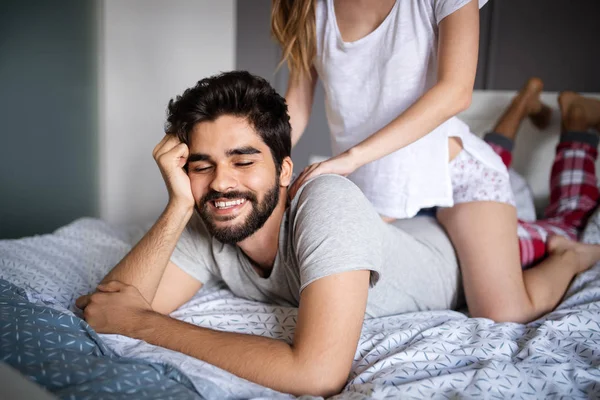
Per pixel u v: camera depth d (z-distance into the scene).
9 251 1.48
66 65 2.78
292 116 1.57
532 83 2.22
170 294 1.24
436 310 1.35
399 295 1.29
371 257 0.97
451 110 1.19
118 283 1.10
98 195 2.95
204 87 1.03
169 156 1.07
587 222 1.89
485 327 1.16
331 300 0.91
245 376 0.90
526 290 1.42
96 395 0.76
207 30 2.95
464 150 1.45
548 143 2.43
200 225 1.24
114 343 0.98
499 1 2.68
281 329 1.11
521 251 1.60
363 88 1.39
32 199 2.76
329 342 0.89
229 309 1.23
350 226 0.97
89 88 2.85
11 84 2.64
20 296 1.11
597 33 2.64
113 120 2.90
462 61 1.20
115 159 2.94
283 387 0.88
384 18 1.32
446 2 1.20
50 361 0.83
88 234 1.76
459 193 1.44
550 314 1.28
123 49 2.86
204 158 1.02
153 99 2.94
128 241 1.79
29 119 2.71
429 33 1.28
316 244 0.96
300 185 1.11
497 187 1.44
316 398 0.83
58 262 1.48
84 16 2.79
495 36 2.71
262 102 1.02
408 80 1.32
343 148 1.50
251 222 1.03
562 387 0.88
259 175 1.01
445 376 0.88
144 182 2.99
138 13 2.85
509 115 2.23
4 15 2.59
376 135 1.17
